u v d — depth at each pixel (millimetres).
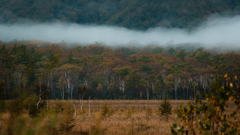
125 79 68500
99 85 61594
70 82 62156
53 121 2459
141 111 28922
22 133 1833
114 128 11898
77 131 9719
